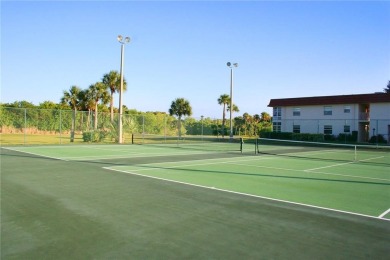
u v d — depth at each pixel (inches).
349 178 478.9
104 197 320.5
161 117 1822.1
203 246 197.6
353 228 236.1
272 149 1169.4
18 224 233.6
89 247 193.6
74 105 2165.4
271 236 216.7
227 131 2405.3
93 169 515.8
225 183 413.4
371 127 1740.9
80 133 1635.1
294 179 460.4
